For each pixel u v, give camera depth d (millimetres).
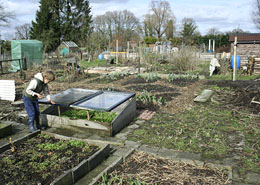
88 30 40375
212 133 4695
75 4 44375
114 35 43656
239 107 6273
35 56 18562
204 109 6375
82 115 5422
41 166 3270
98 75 13422
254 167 3375
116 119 4754
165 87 9422
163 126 5137
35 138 4227
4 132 4777
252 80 10250
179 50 16141
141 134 4723
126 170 3297
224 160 3604
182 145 4137
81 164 3146
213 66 12820
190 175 3174
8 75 14031
